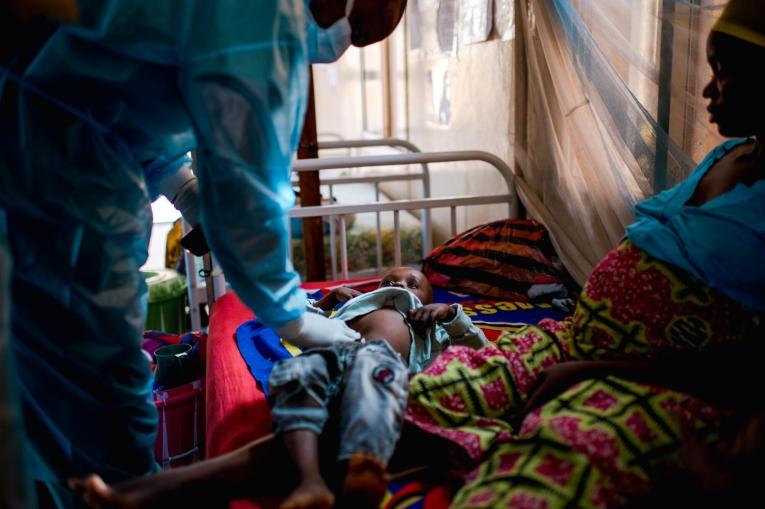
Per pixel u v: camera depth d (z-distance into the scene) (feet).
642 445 3.71
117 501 3.71
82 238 3.90
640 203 4.93
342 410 4.03
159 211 8.80
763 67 3.95
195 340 8.29
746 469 3.45
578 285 8.09
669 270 4.36
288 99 3.80
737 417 3.98
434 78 13.39
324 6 4.42
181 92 3.82
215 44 3.59
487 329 7.01
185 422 7.08
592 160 7.19
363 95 18.92
